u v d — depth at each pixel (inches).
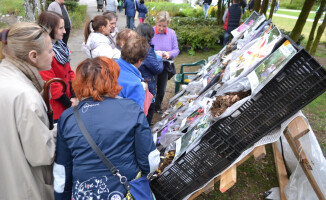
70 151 51.8
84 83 50.8
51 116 58.2
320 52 326.6
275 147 116.0
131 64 83.4
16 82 50.7
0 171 52.7
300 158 77.5
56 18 91.0
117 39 108.7
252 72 70.3
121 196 51.1
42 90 58.2
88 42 112.2
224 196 101.2
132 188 52.3
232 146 71.1
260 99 65.2
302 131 64.0
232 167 72.1
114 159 49.3
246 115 67.4
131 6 389.7
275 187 102.7
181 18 399.5
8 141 50.8
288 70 60.7
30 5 251.9
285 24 569.9
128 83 80.2
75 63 231.3
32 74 54.5
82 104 51.4
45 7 337.7
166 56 135.3
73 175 51.1
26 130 50.0
